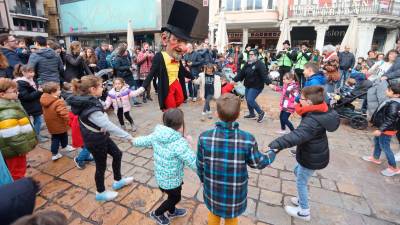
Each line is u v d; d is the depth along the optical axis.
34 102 3.94
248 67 5.30
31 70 3.84
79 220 2.44
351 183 3.16
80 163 3.39
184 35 3.22
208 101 5.61
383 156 3.93
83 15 26.67
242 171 1.77
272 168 3.49
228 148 1.72
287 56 9.10
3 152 2.43
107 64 7.95
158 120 5.52
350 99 5.35
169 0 22.34
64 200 2.73
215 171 1.77
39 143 4.20
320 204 2.74
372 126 5.36
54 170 3.34
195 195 2.85
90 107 2.42
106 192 2.74
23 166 2.66
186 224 2.40
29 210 0.97
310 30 17.20
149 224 2.40
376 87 4.89
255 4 17.12
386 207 2.70
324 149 2.28
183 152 2.05
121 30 24.33
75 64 5.02
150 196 2.82
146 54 7.03
